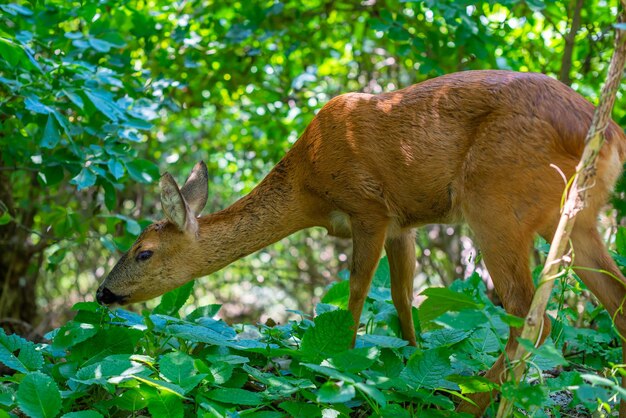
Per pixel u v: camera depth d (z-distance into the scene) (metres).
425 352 4.57
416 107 5.14
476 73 5.05
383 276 6.54
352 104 5.41
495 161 4.73
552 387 4.08
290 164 5.74
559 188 4.62
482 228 4.79
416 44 7.80
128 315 5.52
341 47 10.75
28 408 4.12
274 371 5.47
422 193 5.16
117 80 6.91
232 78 9.85
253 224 5.77
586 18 8.80
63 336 4.95
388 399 4.37
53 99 6.86
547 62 9.36
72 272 12.34
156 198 11.69
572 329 5.62
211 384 4.62
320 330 4.66
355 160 5.34
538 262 8.51
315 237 13.22
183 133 12.20
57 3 7.62
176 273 5.76
